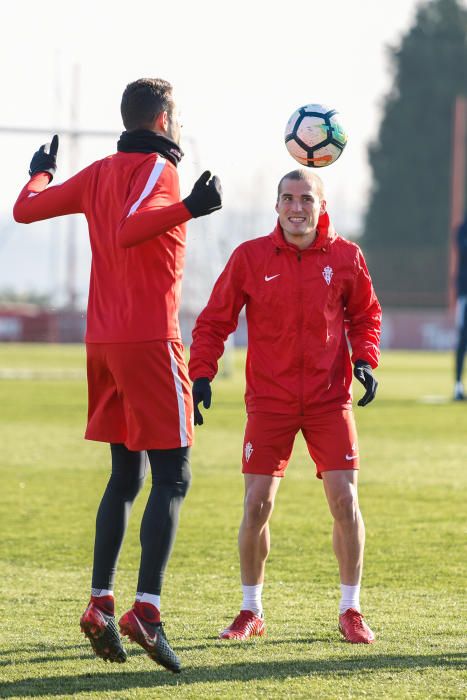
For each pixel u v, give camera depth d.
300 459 43.41
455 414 60.16
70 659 17.38
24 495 34.66
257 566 19.08
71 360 117.75
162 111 17.61
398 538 27.70
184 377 17.30
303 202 18.72
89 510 32.12
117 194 17.23
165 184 16.92
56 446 47.00
